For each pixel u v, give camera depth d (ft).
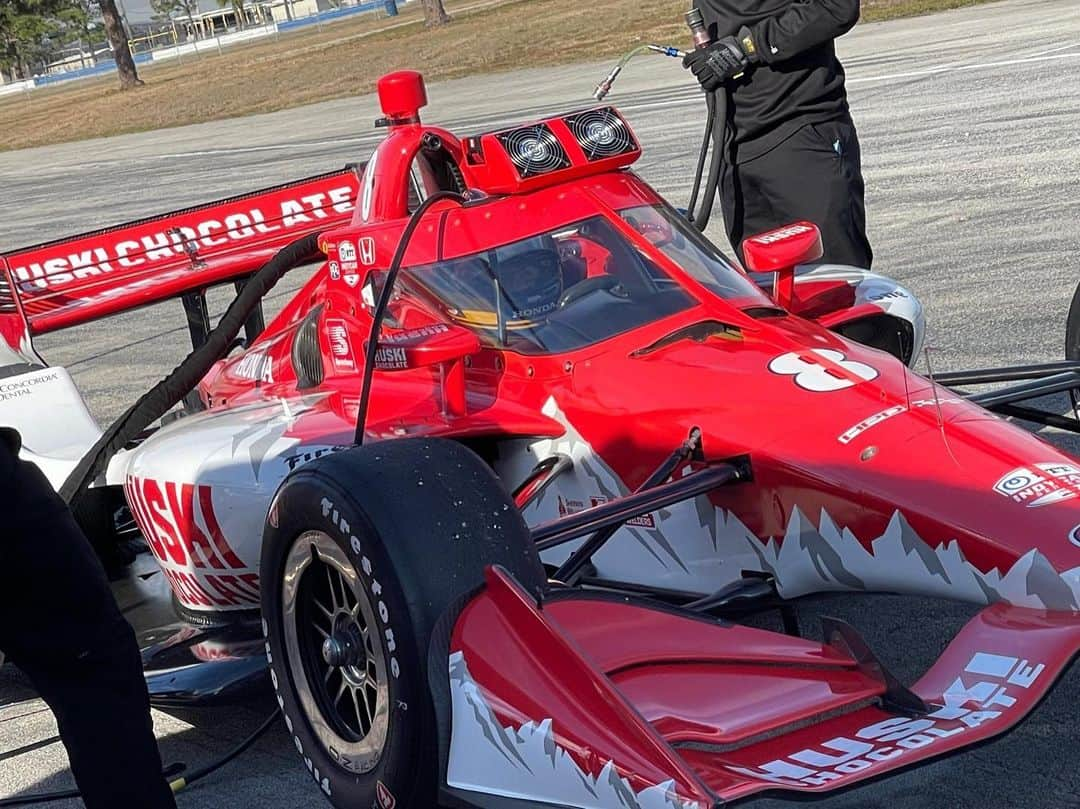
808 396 10.98
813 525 10.34
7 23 216.13
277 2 351.05
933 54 56.08
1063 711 10.80
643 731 7.84
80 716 8.94
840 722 8.57
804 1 16.49
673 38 85.92
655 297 12.50
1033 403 17.95
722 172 18.31
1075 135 35.14
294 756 11.96
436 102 78.02
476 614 9.04
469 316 12.76
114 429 14.05
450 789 8.95
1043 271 24.20
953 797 9.86
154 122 114.62
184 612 14.16
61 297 17.03
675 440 11.15
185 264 17.53
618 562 12.00
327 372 14.57
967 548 9.39
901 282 25.14
